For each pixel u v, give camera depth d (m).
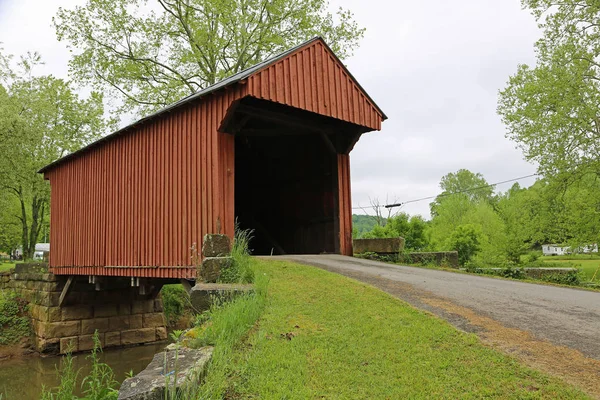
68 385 5.23
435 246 23.62
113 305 18.14
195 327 5.23
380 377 3.84
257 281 6.96
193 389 3.38
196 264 9.69
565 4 19.97
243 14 22.67
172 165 10.84
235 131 9.91
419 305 5.82
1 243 36.16
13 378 13.49
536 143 20.47
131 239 12.25
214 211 9.36
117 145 13.27
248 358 4.21
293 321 5.31
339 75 11.33
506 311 5.55
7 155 20.41
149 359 15.83
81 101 28.03
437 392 3.52
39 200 26.77
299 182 13.88
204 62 24.16
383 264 10.15
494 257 22.17
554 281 9.13
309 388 3.69
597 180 20.95
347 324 5.15
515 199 29.44
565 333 4.64
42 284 17.36
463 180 62.19
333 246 12.21
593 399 3.19
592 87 19.61
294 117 11.45
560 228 21.44
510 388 3.47
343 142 12.58
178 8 22.91
